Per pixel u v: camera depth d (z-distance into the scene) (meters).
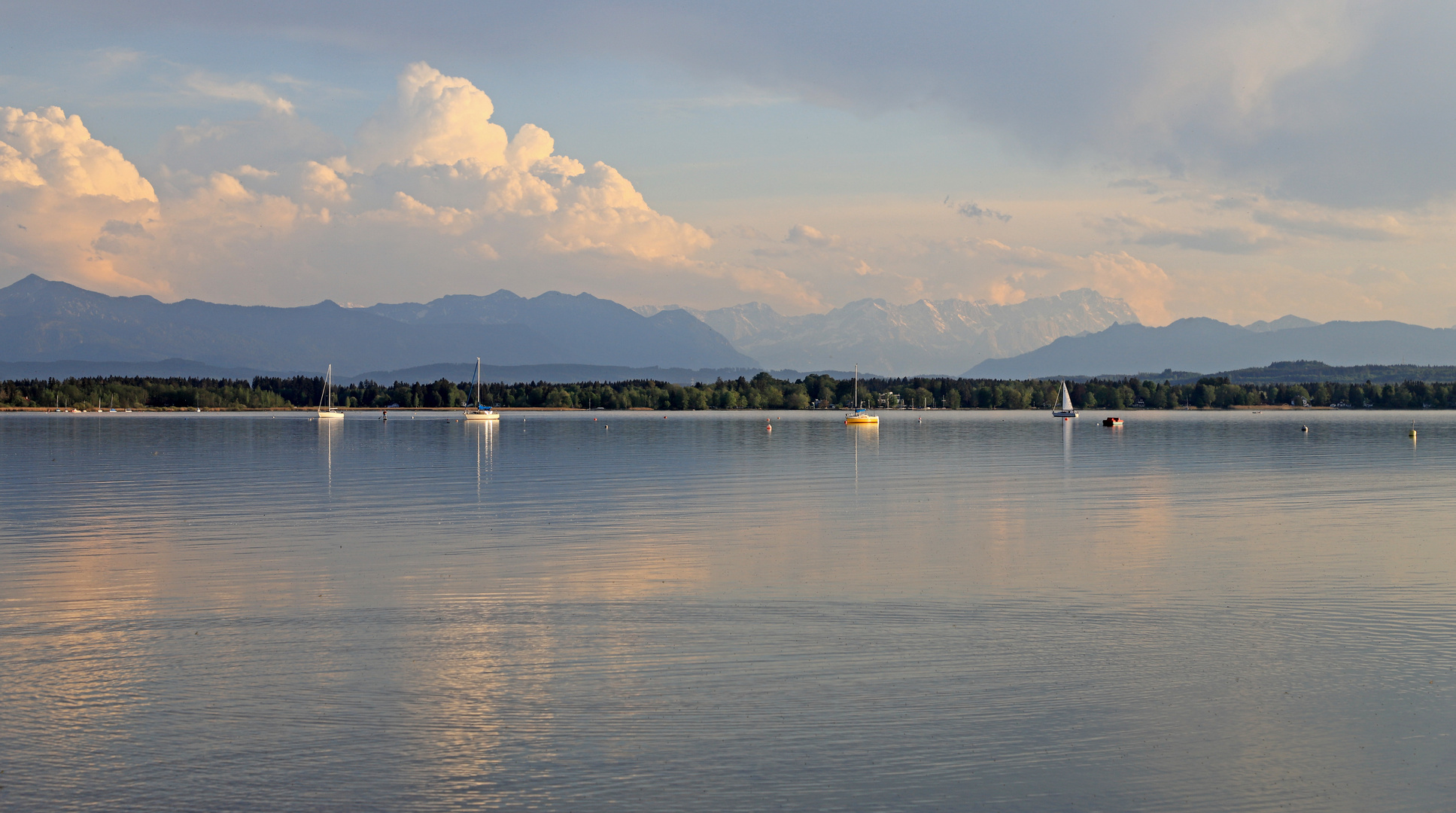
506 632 25.59
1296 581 31.98
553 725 19.27
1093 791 16.75
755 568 34.38
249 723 19.38
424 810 16.08
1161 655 23.62
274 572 33.56
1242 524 45.94
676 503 55.03
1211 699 20.70
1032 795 16.62
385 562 35.59
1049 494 60.16
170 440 134.88
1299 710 20.11
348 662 23.03
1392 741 18.66
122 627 26.08
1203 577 32.72
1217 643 24.61
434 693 20.92
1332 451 108.25
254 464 87.56
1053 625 26.36
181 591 30.50
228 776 17.17
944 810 16.14
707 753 18.06
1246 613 27.66
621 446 122.31
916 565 34.78
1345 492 60.88
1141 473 76.19
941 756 18.00
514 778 17.09
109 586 31.30
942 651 23.89
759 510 51.78
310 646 24.33
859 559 36.22
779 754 18.03
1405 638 25.11
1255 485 66.31
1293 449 111.62
